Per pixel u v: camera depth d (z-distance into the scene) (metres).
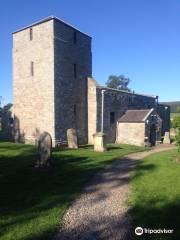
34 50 29.91
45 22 28.81
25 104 30.84
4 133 40.09
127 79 85.12
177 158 18.22
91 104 31.61
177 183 11.64
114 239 6.85
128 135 32.66
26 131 30.70
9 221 7.83
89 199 9.84
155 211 8.47
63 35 29.47
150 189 10.80
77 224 7.73
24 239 6.80
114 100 33.50
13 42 32.12
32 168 14.72
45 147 15.47
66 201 9.53
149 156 20.00
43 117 28.97
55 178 12.65
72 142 25.92
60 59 28.98
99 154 20.42
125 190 10.91
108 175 13.50
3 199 9.66
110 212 8.60
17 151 21.08
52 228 7.41
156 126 33.69
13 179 12.36
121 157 19.50
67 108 29.56
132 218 8.04
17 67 31.70
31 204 9.20
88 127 31.86
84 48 32.50
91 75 33.34
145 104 40.09
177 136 18.73
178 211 8.44
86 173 13.73
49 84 28.41
